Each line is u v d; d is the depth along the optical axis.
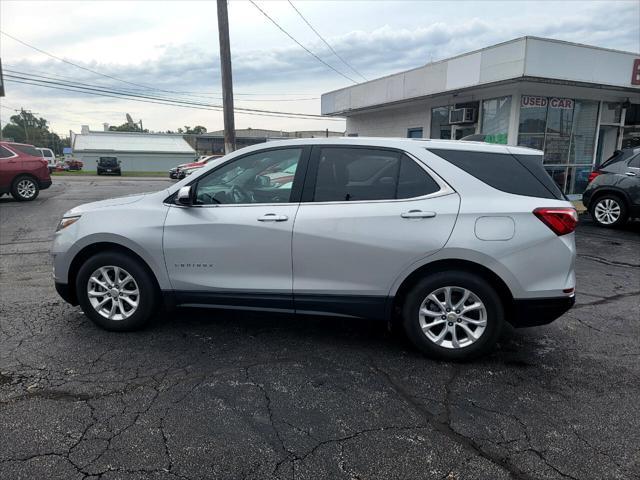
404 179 3.83
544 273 3.67
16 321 4.58
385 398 3.29
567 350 4.14
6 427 2.87
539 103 12.81
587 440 2.85
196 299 4.12
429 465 2.61
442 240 3.66
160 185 22.23
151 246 4.08
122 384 3.40
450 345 3.82
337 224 3.79
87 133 66.19
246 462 2.61
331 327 4.53
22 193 13.97
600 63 11.96
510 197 3.72
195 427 2.91
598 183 10.43
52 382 3.41
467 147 3.89
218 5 13.57
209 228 4.00
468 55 12.39
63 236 4.32
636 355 4.05
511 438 2.86
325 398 3.28
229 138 14.13
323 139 4.05
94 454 2.64
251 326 4.52
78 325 4.48
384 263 3.75
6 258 7.36
